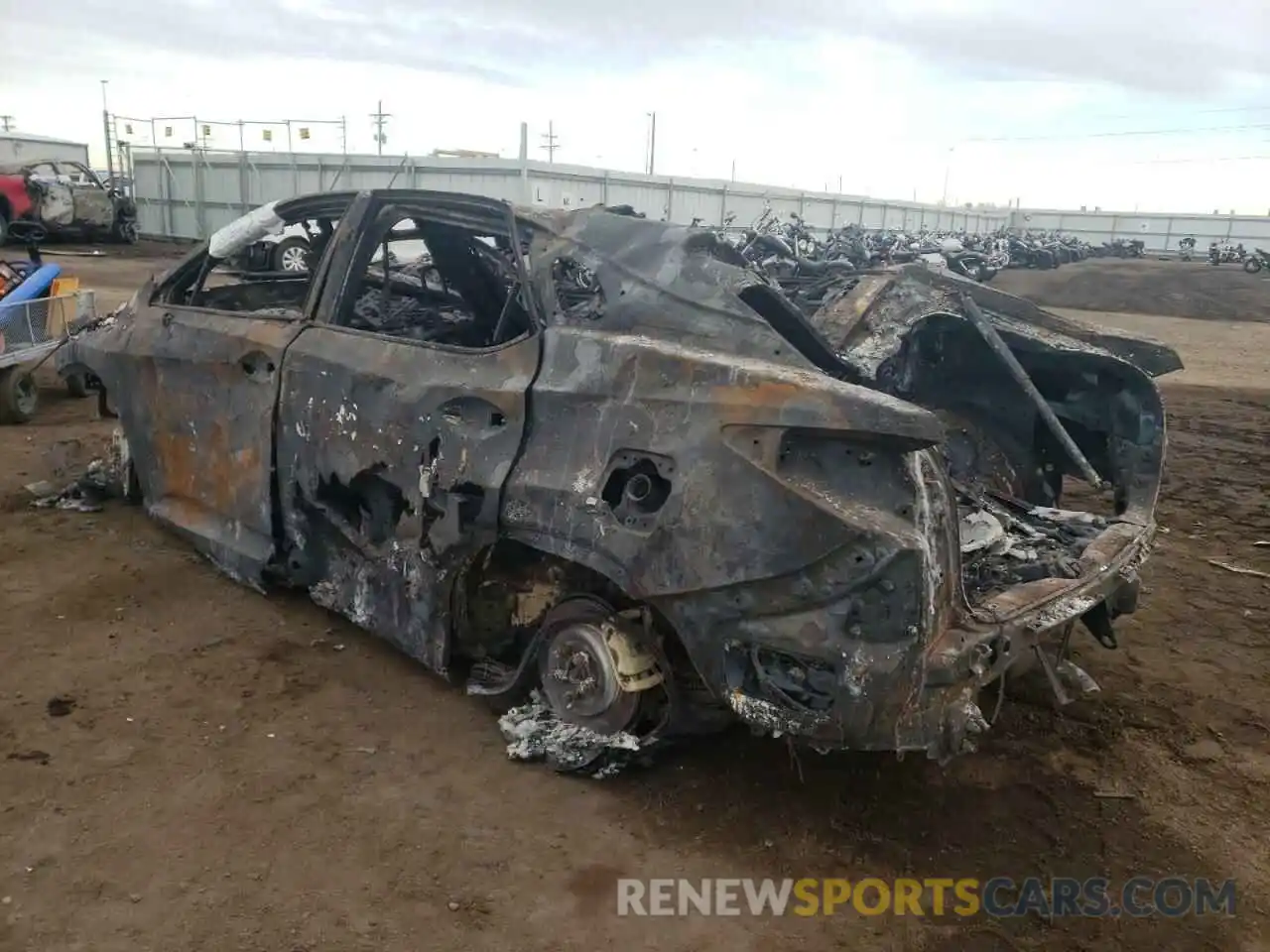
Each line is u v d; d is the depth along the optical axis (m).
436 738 3.29
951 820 3.00
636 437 2.79
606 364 2.93
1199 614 4.64
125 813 2.80
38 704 3.34
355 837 2.77
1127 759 3.38
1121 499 4.27
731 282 3.00
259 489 4.00
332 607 3.82
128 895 2.49
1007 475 4.55
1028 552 3.60
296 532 3.88
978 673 2.62
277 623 4.05
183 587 4.34
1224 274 28.88
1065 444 4.09
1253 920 2.62
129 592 4.25
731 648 2.65
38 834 2.69
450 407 3.24
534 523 2.97
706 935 2.49
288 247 6.90
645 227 3.26
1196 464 7.64
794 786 3.12
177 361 4.38
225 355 4.11
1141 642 4.32
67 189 21.41
